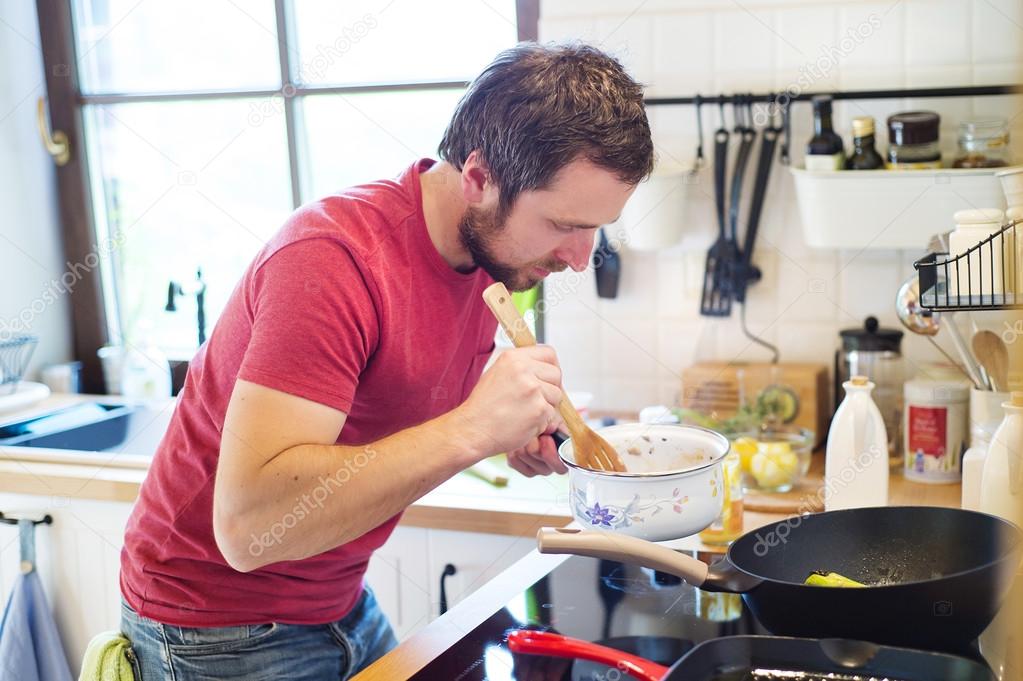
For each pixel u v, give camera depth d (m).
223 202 2.55
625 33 2.09
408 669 1.03
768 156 2.01
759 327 2.11
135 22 2.54
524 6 2.19
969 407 1.76
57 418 2.35
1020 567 0.88
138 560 1.33
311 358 1.08
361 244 1.15
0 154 2.48
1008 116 1.86
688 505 1.21
